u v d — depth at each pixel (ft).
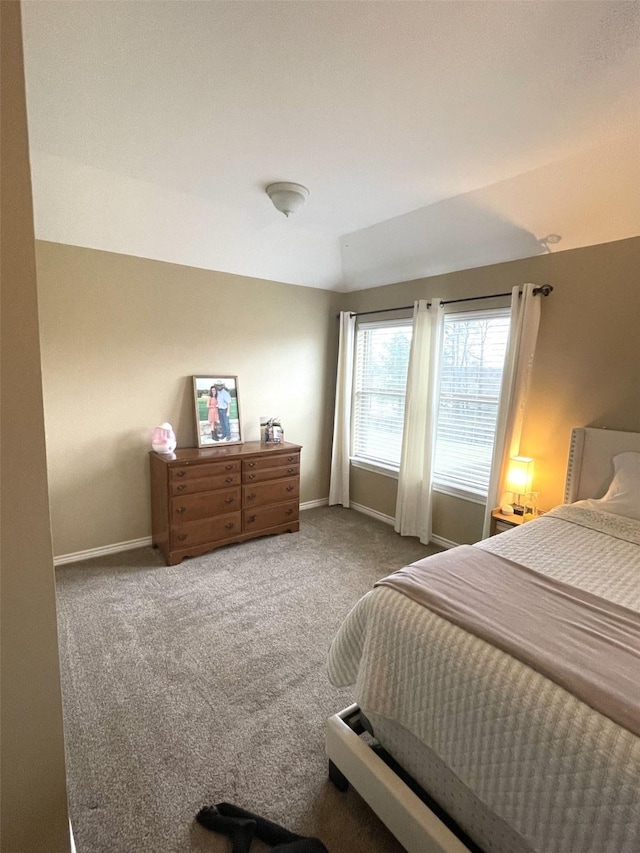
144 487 10.91
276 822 4.44
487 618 4.09
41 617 3.21
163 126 6.27
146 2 4.04
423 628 4.10
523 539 6.55
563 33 4.32
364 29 4.33
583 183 7.34
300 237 11.21
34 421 2.98
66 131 6.44
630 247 7.93
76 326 9.56
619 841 2.66
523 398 9.54
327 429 14.80
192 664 6.73
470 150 6.79
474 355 10.82
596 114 5.75
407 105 5.62
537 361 9.49
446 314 11.32
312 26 4.30
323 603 8.61
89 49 4.68
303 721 5.71
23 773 3.32
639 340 7.92
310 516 13.80
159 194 8.75
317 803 4.65
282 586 9.25
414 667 4.07
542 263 9.25
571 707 3.08
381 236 10.90
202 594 8.83
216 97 5.54
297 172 7.67
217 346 11.76
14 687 3.18
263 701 6.03
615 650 3.66
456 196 8.63
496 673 3.48
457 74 4.98
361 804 4.66
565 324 8.95
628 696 3.09
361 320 13.80
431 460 11.43
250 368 12.54
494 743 3.36
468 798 3.81
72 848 3.77
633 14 4.07
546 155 6.91
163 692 6.13
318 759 5.18
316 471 14.70
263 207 9.52
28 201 2.77
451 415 11.47
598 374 8.52
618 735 2.84
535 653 3.54
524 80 5.06
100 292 9.76
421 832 3.70
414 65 4.83
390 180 7.94
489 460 10.60
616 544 6.42
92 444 10.06
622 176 6.95
